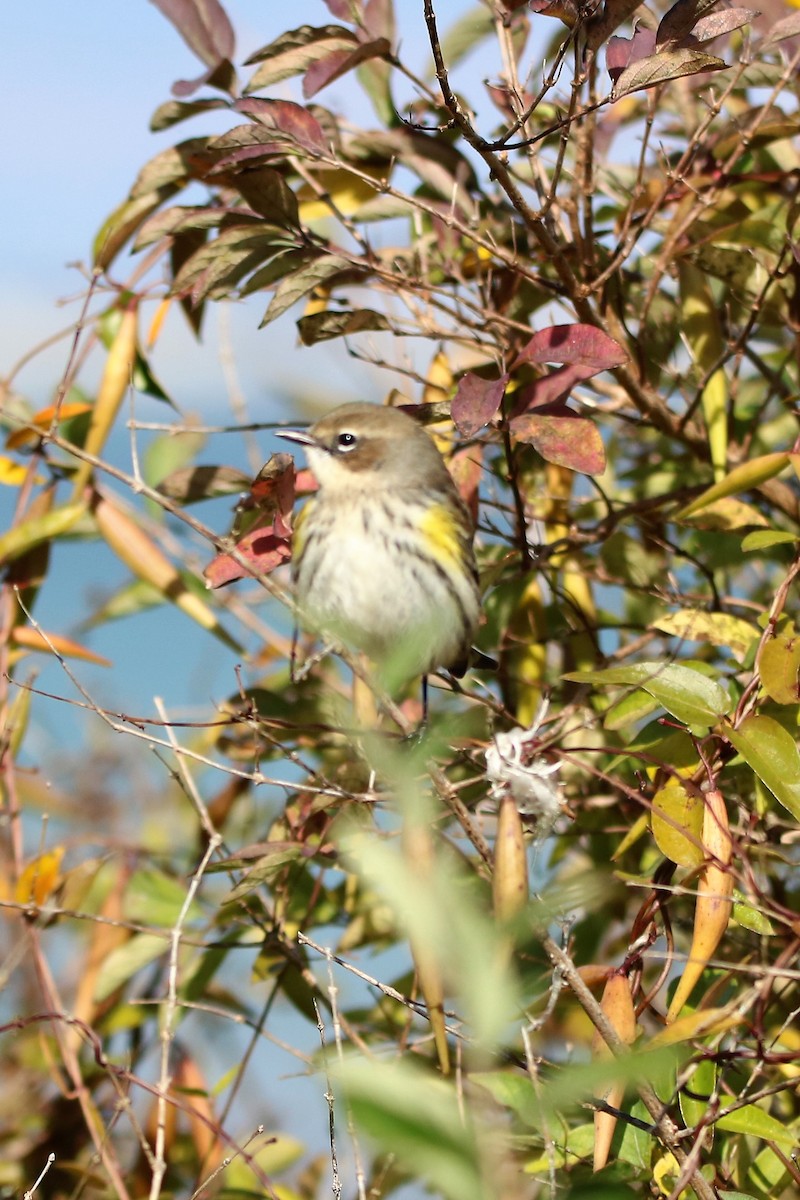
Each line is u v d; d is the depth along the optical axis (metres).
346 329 10.41
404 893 3.08
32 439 11.48
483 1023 2.95
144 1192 10.67
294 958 10.12
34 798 12.28
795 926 6.95
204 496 10.77
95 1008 10.60
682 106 11.10
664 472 12.04
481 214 11.48
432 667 10.45
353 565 10.19
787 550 11.14
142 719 8.51
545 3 7.92
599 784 10.92
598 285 9.20
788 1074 8.50
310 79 8.98
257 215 9.98
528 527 11.30
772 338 12.20
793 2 10.70
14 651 11.41
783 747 7.46
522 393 8.86
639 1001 7.74
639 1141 7.34
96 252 11.30
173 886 11.28
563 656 11.58
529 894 6.37
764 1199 7.84
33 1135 11.24
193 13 10.17
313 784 10.10
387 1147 2.90
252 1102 10.84
